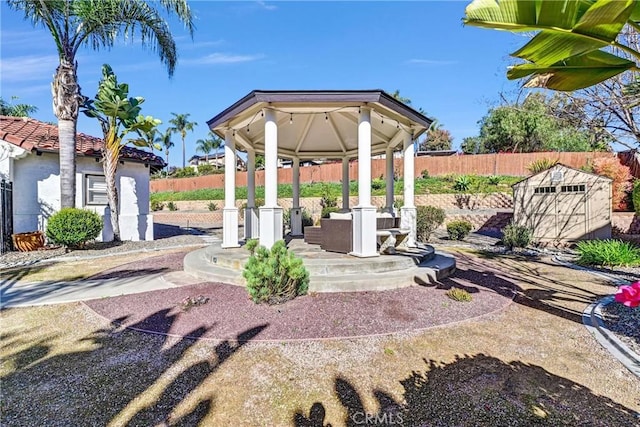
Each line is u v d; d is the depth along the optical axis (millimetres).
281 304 4797
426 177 25047
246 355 3383
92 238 10242
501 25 2127
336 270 5844
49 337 3863
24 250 9953
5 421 2396
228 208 8148
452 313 4578
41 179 10914
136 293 5500
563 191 12008
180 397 2691
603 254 8398
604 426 2359
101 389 2805
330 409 2547
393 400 2664
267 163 6613
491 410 2529
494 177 21844
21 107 21828
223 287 5711
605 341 3783
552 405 2598
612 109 9375
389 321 4242
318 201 21828
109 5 9891
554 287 6223
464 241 13289
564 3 1940
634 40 7715
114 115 10703
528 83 3170
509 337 3881
